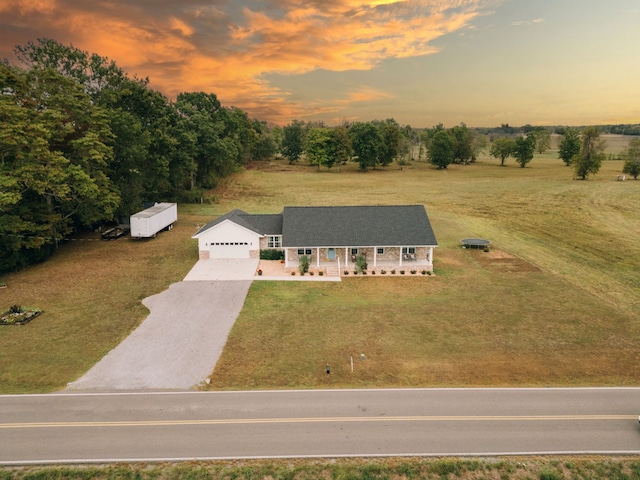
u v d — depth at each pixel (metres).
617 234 53.50
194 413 18.61
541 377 21.70
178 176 69.75
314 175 114.94
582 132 100.88
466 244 46.81
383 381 21.30
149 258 41.84
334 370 22.30
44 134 37.41
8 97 37.47
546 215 64.31
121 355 23.64
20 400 19.44
